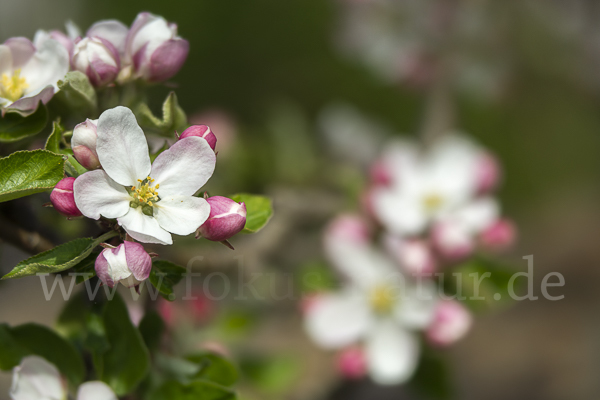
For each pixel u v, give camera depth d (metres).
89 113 0.60
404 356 0.77
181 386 0.62
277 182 1.10
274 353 0.83
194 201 0.57
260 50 1.85
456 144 0.88
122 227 0.57
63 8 1.94
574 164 1.87
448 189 0.85
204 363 0.63
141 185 0.57
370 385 0.98
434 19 1.19
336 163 1.26
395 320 0.78
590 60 1.25
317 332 0.78
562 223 1.88
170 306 0.68
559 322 1.64
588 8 1.24
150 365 0.62
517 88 1.30
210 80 1.83
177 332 0.73
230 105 1.83
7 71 0.60
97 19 1.88
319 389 0.99
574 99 1.45
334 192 1.12
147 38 0.60
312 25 1.85
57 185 0.57
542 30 1.22
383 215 0.79
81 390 0.60
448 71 1.19
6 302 1.38
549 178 1.88
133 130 0.57
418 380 0.79
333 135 1.29
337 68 1.83
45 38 0.60
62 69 0.60
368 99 1.82
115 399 0.60
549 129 1.77
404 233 0.79
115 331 0.61
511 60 1.22
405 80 1.20
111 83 0.60
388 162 0.86
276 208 0.96
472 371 1.55
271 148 1.11
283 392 0.86
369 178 0.88
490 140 1.79
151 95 0.62
